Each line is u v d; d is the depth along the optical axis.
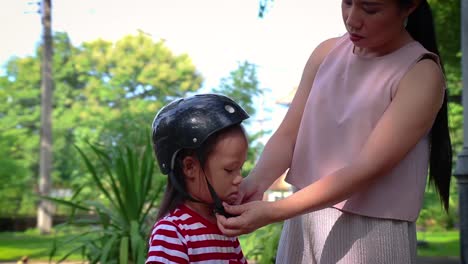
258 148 21.00
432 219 22.44
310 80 2.36
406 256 2.07
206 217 2.04
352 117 2.08
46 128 26.09
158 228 2.01
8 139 31.61
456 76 18.58
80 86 36.56
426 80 2.02
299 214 1.95
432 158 2.21
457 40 14.77
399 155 1.98
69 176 32.41
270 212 1.92
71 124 33.34
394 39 2.09
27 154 32.81
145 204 6.14
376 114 2.05
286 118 2.37
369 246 2.06
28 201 28.06
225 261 2.04
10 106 34.19
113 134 12.90
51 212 25.53
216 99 2.03
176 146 2.00
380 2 1.98
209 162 1.98
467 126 5.21
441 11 14.23
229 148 1.97
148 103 34.03
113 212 5.89
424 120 1.99
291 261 2.23
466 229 4.98
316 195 1.94
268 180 2.26
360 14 2.01
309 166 2.19
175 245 1.97
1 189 27.36
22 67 34.69
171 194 2.06
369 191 2.06
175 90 36.81
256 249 6.20
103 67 36.09
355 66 2.13
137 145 7.96
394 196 2.05
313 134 2.17
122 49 36.41
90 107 33.59
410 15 2.19
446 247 15.59
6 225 27.08
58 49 36.19
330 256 2.11
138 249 5.44
